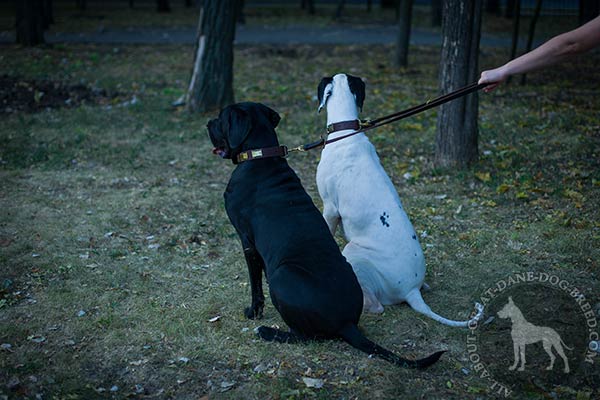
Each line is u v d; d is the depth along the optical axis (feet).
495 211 20.49
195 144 28.19
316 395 11.56
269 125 13.96
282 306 12.44
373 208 14.12
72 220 19.88
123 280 16.21
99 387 11.92
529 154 25.90
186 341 13.43
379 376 12.10
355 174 14.46
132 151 26.48
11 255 17.40
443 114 24.03
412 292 13.99
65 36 62.28
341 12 87.10
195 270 16.87
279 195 13.15
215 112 33.17
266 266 12.94
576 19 54.03
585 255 17.12
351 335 12.24
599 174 23.09
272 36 63.82
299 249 12.47
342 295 12.25
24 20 53.16
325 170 14.96
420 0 104.22
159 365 12.62
